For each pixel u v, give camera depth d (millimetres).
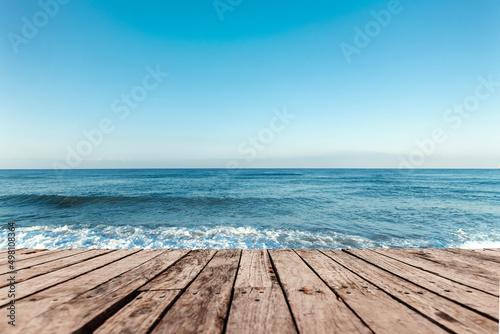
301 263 2541
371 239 8992
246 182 41750
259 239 8789
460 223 11781
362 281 2010
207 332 1228
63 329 1222
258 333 1231
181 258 2725
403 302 1596
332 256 2826
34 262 2541
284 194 23609
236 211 14797
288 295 1718
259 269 2340
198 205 16969
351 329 1264
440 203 18312
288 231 10047
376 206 16781
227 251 3053
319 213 14180
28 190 27297
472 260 2650
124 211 14797
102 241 8305
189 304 1561
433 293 1752
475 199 20688
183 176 64500
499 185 36938
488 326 1288
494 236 9430
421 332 1239
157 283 1927
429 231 10203
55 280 1979
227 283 1959
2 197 19219
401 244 8414
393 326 1291
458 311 1466
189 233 9484
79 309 1439
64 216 13297
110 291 1736
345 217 13117
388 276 2133
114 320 1333
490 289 1829
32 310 1426
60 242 8180
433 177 63562
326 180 48625
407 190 28469
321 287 1881
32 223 11516
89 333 1234
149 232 9648
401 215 13672
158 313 1412
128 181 44094
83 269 2289
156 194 23078
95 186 33156
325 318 1382
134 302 1566
